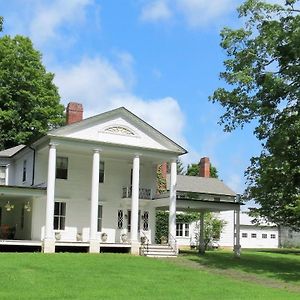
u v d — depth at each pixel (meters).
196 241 53.38
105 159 38.59
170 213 36.53
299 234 68.62
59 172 36.97
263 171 33.31
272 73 29.28
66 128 34.31
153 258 32.16
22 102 52.84
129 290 19.75
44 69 55.72
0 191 33.50
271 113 29.56
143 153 36.47
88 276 22.89
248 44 30.70
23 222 38.50
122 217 38.53
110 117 35.81
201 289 20.80
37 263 25.95
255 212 48.03
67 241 34.47
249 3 29.83
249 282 24.05
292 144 29.16
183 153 37.66
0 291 18.41
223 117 31.59
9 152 43.50
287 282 24.52
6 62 52.47
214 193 54.12
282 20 29.42
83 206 37.38
